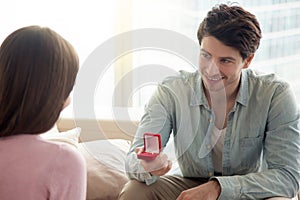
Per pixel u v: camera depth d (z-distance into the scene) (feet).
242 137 5.00
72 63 3.49
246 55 4.75
